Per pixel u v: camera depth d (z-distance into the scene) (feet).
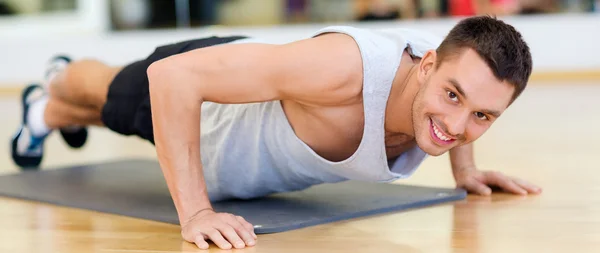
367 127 5.67
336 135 5.88
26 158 9.30
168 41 23.43
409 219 6.17
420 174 8.45
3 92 24.80
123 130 7.46
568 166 8.66
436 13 22.21
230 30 23.18
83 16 24.03
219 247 5.36
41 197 7.41
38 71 24.43
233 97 5.65
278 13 23.16
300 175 6.53
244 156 6.54
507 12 22.04
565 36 21.88
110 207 6.87
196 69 5.59
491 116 5.15
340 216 6.16
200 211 5.64
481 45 5.05
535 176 8.06
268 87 5.58
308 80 5.46
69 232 6.03
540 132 12.14
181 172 5.65
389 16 22.52
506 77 5.03
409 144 6.09
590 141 10.79
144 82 7.14
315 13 23.04
